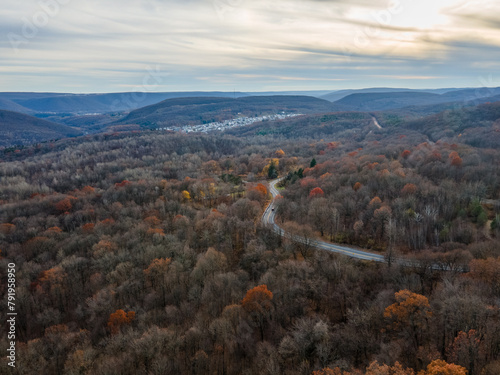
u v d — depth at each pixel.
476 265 75.81
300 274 88.62
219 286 90.88
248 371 65.06
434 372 46.50
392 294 75.25
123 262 110.75
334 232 121.44
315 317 73.94
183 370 67.44
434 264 87.50
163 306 93.19
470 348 52.69
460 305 60.31
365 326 66.50
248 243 114.56
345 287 82.69
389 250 100.06
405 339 61.66
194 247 120.81
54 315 92.56
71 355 72.69
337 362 57.69
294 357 63.97
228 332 73.25
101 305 91.19
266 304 76.50
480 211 111.06
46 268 115.75
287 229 119.12
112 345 73.31
